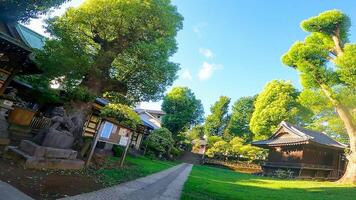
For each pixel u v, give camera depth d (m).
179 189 11.26
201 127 64.25
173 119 49.38
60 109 11.77
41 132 9.62
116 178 10.35
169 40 13.93
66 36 11.68
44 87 15.27
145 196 8.27
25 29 20.09
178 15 14.69
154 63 13.06
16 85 18.39
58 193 6.23
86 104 12.83
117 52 13.16
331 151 30.14
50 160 8.83
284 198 11.56
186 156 48.62
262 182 19.33
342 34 21.59
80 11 11.95
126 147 14.25
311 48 19.97
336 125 34.12
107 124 12.06
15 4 10.12
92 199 6.39
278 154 31.53
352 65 16.98
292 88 43.47
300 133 27.89
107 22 12.39
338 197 12.53
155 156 34.09
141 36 13.03
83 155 12.30
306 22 21.77
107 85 13.53
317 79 20.08
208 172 26.42
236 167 40.91
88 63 11.71
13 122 13.29
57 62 11.32
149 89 14.02
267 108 42.41
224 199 10.23
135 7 11.51
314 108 22.73
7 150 8.69
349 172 19.62
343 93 19.39
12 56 13.32
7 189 5.48
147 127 37.44
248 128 58.06
